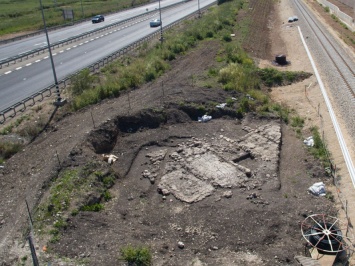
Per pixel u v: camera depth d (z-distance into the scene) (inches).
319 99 1218.0
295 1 3440.0
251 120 1083.9
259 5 3198.8
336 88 1278.3
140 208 768.3
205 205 757.3
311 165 880.9
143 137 1012.5
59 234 668.7
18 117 1158.3
